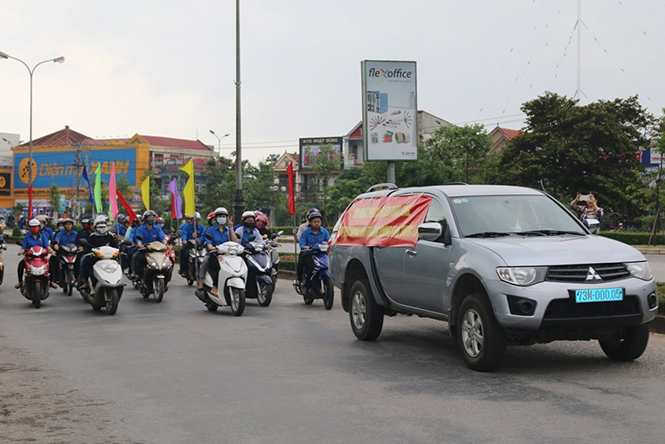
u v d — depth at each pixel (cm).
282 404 653
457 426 569
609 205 4569
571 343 947
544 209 885
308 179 9425
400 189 1004
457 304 818
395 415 606
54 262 1747
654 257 2777
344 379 755
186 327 1184
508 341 768
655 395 659
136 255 1633
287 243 4834
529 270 732
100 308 1474
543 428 557
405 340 1009
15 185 12781
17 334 1137
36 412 643
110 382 762
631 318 744
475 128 5353
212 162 7650
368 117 2430
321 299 1584
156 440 552
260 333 1101
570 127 4644
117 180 10975
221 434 563
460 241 816
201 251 1862
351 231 1065
